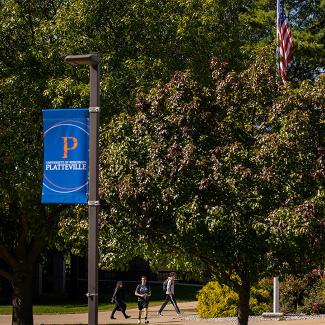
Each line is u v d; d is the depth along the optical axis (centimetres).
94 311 1873
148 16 3509
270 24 5872
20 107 3347
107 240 2417
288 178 2158
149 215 2250
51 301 6650
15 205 3766
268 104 2323
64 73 3397
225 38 3703
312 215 2039
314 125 2227
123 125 2367
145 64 3384
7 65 3459
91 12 3419
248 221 2158
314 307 4284
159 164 2206
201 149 2264
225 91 2325
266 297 4425
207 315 4466
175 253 2469
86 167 1945
